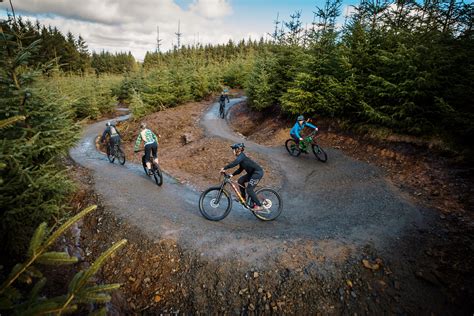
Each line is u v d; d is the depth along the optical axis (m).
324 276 4.23
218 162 11.07
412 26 9.79
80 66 43.34
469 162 7.11
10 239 4.16
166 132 16.53
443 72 8.34
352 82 10.63
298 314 3.79
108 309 4.03
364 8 11.31
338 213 6.42
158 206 6.93
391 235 5.22
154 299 4.26
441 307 3.77
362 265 4.45
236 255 4.72
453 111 7.51
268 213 6.43
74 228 6.22
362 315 3.74
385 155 9.07
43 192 4.59
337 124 11.76
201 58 28.33
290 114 14.23
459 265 4.33
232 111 20.53
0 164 1.97
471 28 8.34
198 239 5.27
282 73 16.03
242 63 31.56
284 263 4.50
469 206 5.86
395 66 9.41
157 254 4.96
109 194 7.52
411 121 8.67
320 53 12.62
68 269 4.76
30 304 1.78
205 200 7.82
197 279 4.39
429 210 6.02
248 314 3.85
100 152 14.77
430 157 7.92
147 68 35.47
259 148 12.20
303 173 9.39
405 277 4.24
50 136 5.04
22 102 4.55
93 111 25.02
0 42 4.25
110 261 5.10
